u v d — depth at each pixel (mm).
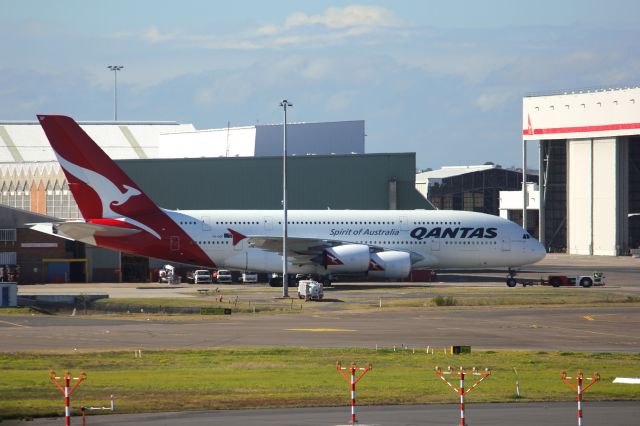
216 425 55781
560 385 70125
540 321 113688
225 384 69625
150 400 63344
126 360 81000
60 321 111000
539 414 59562
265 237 164375
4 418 57438
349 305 132875
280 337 97188
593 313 123250
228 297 146250
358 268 167750
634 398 65000
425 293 153000
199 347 89500
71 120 164250
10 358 81750
